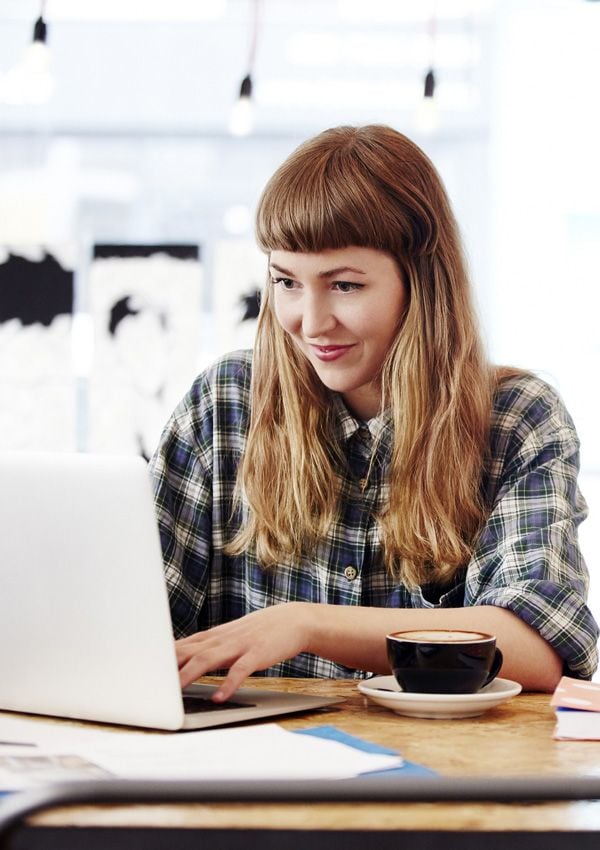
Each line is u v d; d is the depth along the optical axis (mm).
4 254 3453
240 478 1639
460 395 1511
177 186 4688
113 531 1006
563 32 4551
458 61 4609
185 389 3424
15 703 1102
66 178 4707
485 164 4605
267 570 1601
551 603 1309
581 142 4551
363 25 4633
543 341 4516
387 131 1484
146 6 4664
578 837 702
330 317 1423
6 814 554
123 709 1017
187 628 1638
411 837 699
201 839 701
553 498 1456
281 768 825
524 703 1195
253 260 3414
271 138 4668
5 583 1069
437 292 1504
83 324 4156
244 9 4645
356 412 1591
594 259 4527
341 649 1222
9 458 1048
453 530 1485
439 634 1168
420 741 978
